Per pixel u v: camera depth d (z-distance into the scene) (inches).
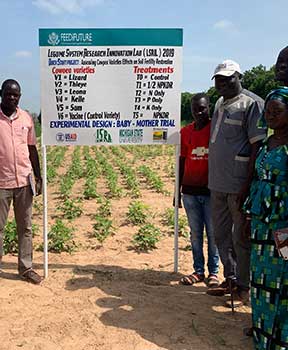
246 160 200.4
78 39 231.3
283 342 159.8
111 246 317.1
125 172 681.0
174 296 224.2
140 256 295.1
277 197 159.6
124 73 235.5
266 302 161.9
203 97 230.2
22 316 199.0
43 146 237.0
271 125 161.3
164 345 177.0
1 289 228.2
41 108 235.3
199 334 185.6
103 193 530.6
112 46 233.0
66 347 174.7
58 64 233.0
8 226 307.3
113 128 238.7
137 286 236.2
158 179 566.6
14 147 226.4
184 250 311.1
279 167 159.6
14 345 175.3
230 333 187.9
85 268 265.0
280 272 158.7
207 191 234.1
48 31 230.7
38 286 233.6
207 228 236.8
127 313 203.2
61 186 541.0
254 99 197.5
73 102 235.8
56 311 204.2
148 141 240.7
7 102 221.5
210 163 212.1
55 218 405.7
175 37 234.2
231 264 220.8
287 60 170.9
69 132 237.5
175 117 239.8
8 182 228.1
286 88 160.7
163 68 235.9
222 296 224.8
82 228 368.2
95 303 213.2
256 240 164.9
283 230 155.6
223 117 204.4
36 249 305.7
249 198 169.3
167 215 401.4
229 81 198.2
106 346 175.6
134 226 375.2
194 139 232.1
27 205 235.5
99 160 842.8
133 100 237.5
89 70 233.9
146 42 233.1
